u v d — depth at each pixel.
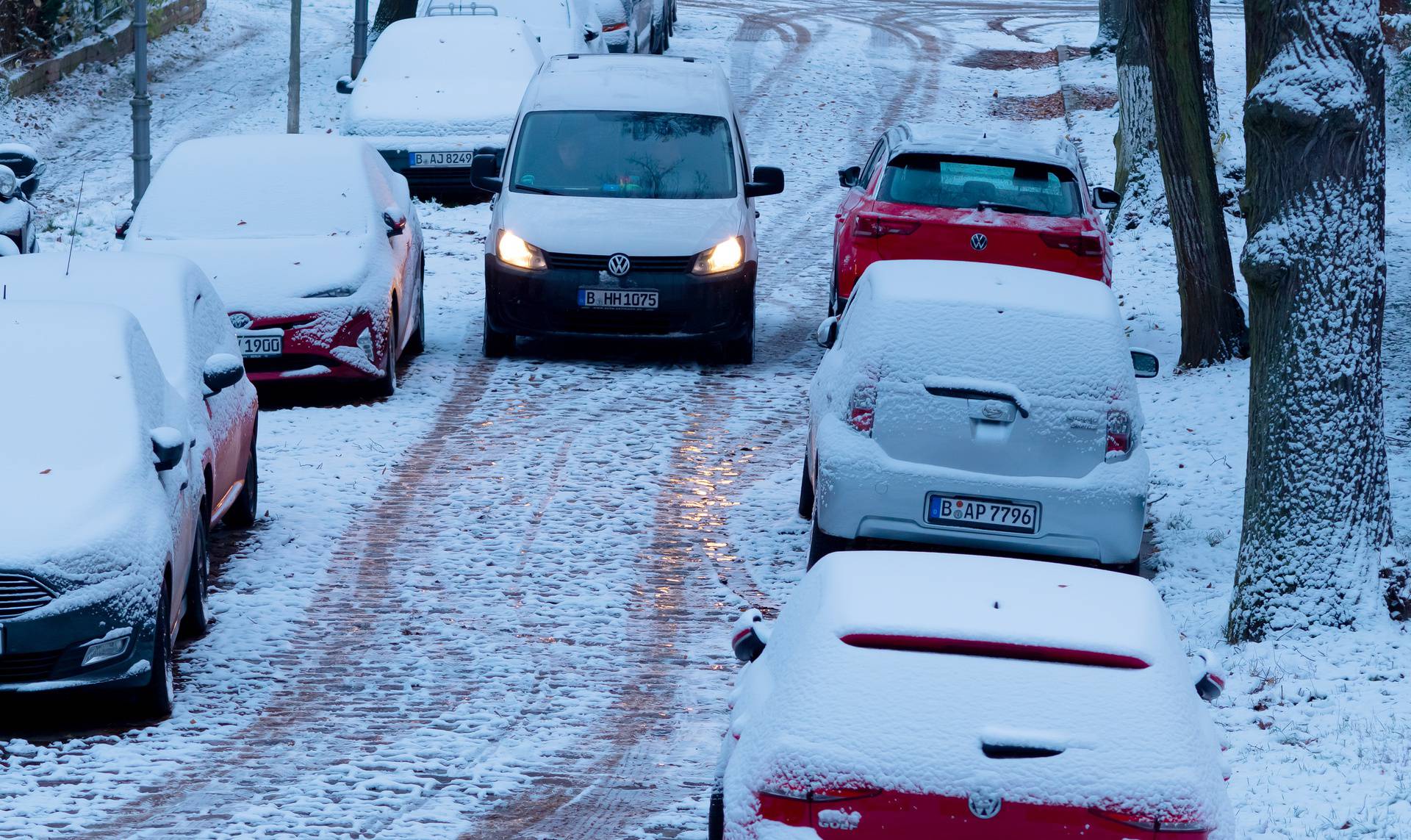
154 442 17.31
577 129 34.03
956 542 19.64
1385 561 19.69
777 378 32.62
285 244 29.27
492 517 23.98
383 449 27.00
